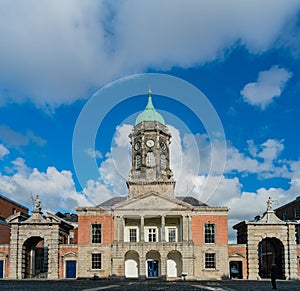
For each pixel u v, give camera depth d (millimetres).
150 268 60031
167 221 62344
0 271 57188
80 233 59062
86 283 43594
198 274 57812
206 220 59469
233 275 62938
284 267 58062
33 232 58219
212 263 58469
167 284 41938
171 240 61875
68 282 46094
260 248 72250
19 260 57281
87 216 59531
